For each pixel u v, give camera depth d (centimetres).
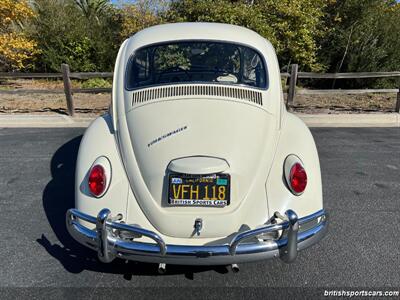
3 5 998
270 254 222
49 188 408
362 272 269
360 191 404
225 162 236
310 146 273
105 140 270
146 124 258
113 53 1217
